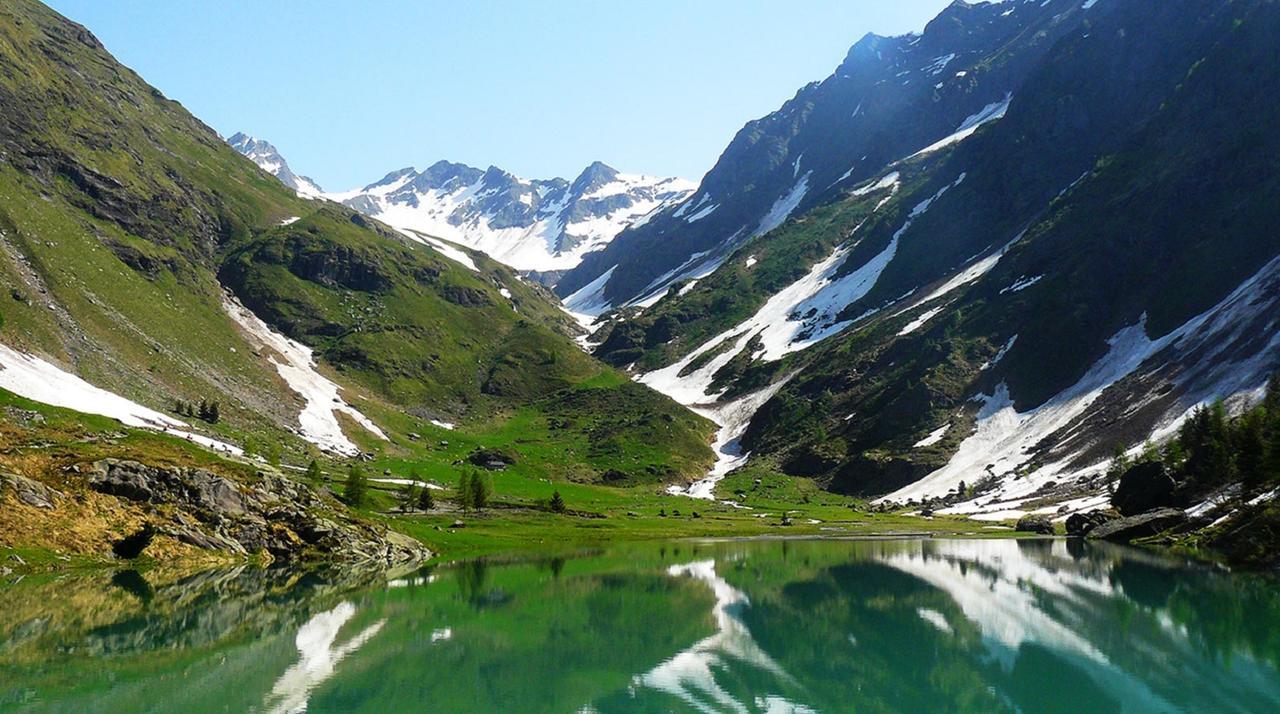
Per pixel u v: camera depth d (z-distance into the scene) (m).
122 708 38.97
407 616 62.75
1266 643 52.16
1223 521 102.06
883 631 57.88
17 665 45.09
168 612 59.62
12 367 119.06
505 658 50.94
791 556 104.25
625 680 46.38
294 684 44.19
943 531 141.62
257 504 93.56
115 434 95.88
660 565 94.94
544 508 156.88
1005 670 47.06
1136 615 61.34
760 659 50.47
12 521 71.88
